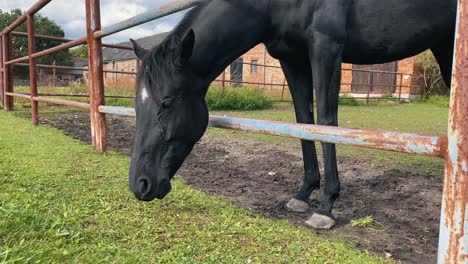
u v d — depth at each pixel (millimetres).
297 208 1947
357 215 1908
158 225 1548
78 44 3156
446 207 837
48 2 3609
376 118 6953
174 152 1485
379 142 1049
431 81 13188
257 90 9273
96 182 2111
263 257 1308
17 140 3281
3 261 1045
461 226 806
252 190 2289
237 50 1711
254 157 3281
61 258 1168
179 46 1401
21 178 2051
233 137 4352
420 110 9195
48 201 1729
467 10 766
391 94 13242
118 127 4809
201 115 1593
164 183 1451
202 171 2746
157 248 1331
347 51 1818
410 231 1713
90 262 1162
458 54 790
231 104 8125
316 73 1715
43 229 1338
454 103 806
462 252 807
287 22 1729
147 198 1410
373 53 1857
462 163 799
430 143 906
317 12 1660
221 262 1247
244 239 1455
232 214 1735
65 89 9383
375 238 1622
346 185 2465
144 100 1434
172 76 1438
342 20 1683
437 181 2609
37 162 2508
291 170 2805
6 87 5836
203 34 1616
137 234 1439
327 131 1209
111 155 2885
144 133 1435
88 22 2877
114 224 1523
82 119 5211
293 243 1441
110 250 1262
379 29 1771
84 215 1580
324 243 1466
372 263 1308
